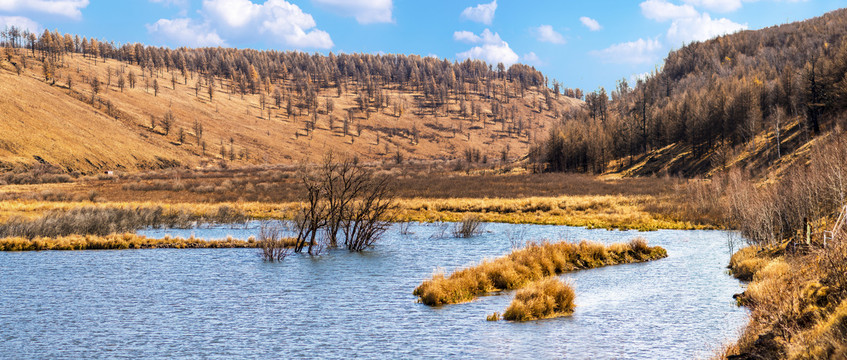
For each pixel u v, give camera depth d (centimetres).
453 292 2058
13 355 1445
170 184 11100
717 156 10631
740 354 1191
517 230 4853
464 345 1478
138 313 1886
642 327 1623
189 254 3381
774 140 10331
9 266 2895
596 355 1365
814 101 10538
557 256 2705
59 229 4166
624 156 14912
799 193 3416
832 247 1438
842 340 906
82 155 17175
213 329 1681
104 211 5122
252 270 2778
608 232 4634
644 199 7069
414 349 1452
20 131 16438
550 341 1498
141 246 3709
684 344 1438
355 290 2259
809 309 1260
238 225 5494
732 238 4059
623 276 2509
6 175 12612
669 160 12531
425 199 7912
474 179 11981
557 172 14750
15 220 4312
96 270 2773
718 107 11881
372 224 3725
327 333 1622
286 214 6456
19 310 1931
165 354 1446
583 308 1898
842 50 11144
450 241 4066
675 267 2750
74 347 1512
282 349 1475
